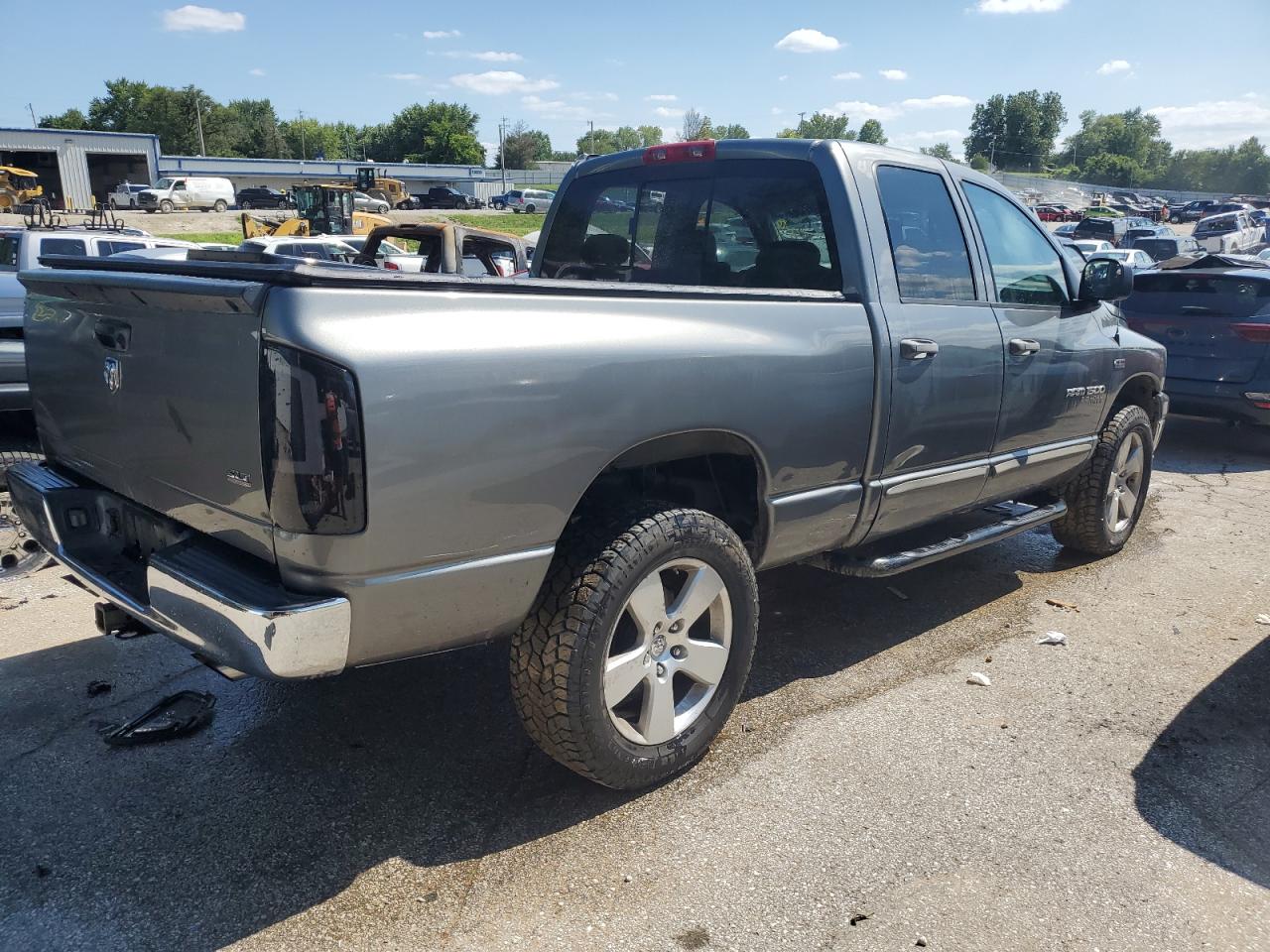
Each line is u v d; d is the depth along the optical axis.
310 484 2.21
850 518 3.54
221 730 3.40
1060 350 4.45
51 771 3.11
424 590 2.41
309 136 143.88
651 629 2.88
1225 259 11.52
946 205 3.97
